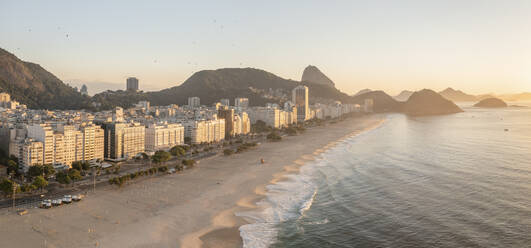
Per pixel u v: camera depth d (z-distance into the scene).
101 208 156.50
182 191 186.00
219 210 157.75
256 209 160.12
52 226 135.00
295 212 157.00
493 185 194.25
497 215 148.25
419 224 140.88
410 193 183.00
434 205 162.88
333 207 163.50
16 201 163.88
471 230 133.62
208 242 125.00
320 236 131.25
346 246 122.69
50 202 157.00
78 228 133.62
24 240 122.19
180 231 133.62
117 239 124.94
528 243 121.50
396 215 151.50
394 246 122.25
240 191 188.25
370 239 128.12
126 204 162.75
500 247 119.25
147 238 126.56
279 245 123.69
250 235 131.62
